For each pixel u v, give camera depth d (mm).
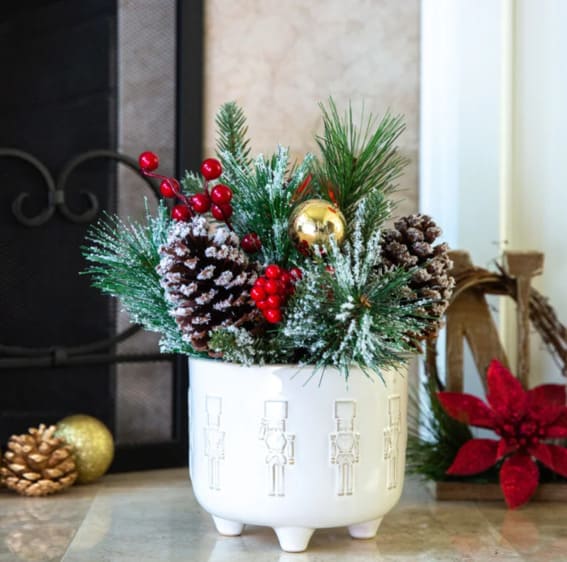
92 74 1352
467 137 1384
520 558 1061
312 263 1020
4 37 1323
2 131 1321
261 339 1021
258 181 1062
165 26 1375
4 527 1142
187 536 1111
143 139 1371
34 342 1336
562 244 1395
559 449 1215
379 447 1051
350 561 1047
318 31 1411
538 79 1396
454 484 1237
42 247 1337
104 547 1082
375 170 1104
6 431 1332
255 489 1036
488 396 1226
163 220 1078
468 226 1386
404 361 1015
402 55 1421
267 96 1404
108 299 1367
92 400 1364
